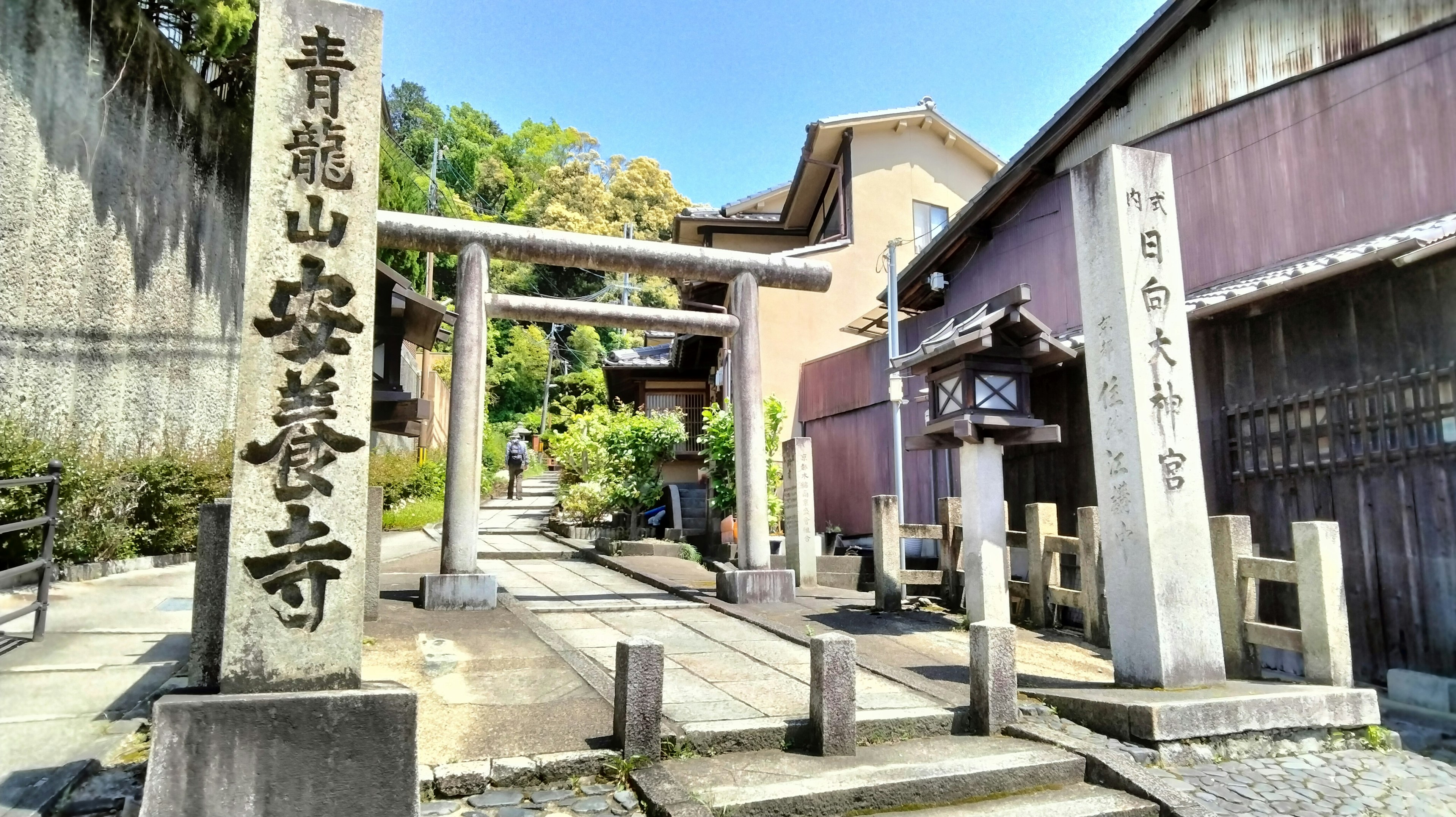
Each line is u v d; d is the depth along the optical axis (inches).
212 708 133.1
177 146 494.6
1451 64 314.0
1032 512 342.0
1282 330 313.4
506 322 1902.1
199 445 493.0
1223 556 258.4
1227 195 403.5
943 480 551.8
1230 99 403.2
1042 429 309.0
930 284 608.7
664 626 319.0
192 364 511.5
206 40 470.9
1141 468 231.6
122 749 165.6
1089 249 251.6
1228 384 334.6
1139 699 205.8
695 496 713.6
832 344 751.7
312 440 152.8
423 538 641.6
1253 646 252.7
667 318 392.2
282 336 154.6
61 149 395.9
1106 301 244.8
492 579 337.4
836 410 683.4
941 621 337.1
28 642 244.7
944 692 226.8
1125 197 243.0
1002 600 313.9
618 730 175.6
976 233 572.4
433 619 307.4
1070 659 279.3
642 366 912.9
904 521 596.1
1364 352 283.9
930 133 822.5
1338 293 293.6
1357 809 177.2
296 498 150.1
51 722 177.6
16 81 369.4
